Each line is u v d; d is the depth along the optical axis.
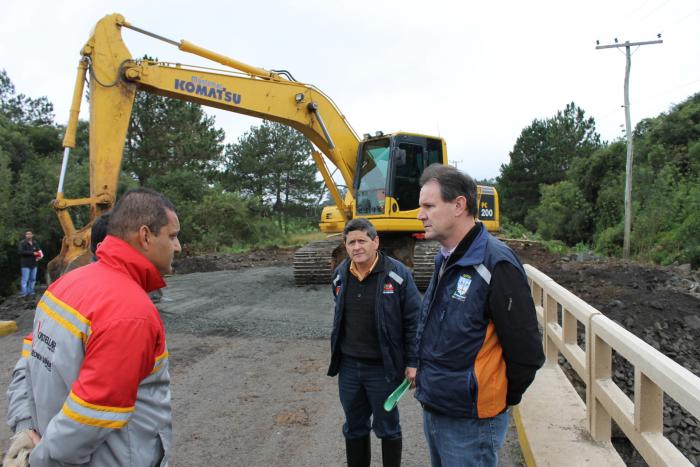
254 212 37.22
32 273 13.09
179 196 31.27
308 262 11.25
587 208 37.38
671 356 6.45
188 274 15.63
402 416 4.62
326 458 3.75
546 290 4.75
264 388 5.20
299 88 10.62
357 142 11.45
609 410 2.92
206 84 9.56
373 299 3.09
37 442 1.81
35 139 26.77
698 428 4.56
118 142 8.68
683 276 12.09
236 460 3.74
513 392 2.16
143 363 1.69
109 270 1.80
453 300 2.17
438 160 11.12
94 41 8.56
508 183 56.06
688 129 32.34
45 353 1.77
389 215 10.38
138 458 1.75
